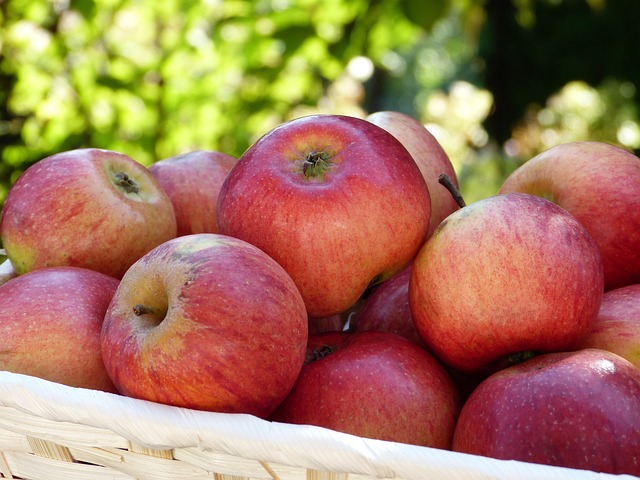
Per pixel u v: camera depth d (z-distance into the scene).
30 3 1.08
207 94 1.17
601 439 0.44
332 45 1.17
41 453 0.47
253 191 0.50
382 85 2.82
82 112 1.10
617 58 1.79
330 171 0.51
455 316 0.49
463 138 2.33
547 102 2.00
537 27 1.79
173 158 0.63
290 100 1.23
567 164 0.56
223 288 0.45
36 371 0.49
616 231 0.54
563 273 0.48
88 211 0.54
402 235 0.50
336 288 0.50
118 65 1.15
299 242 0.49
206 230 0.60
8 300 0.50
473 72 2.67
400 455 0.42
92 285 0.51
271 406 0.46
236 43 1.20
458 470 0.41
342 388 0.48
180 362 0.45
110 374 0.47
